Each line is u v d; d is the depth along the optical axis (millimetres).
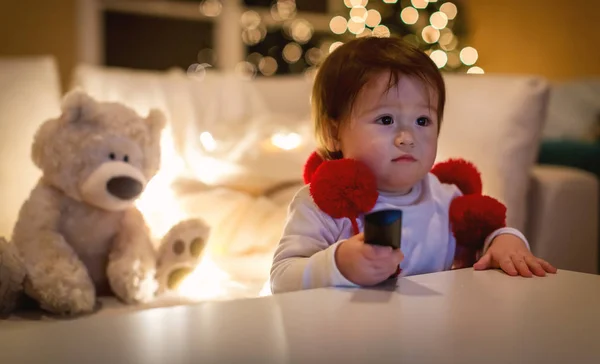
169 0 3670
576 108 3205
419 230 965
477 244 1013
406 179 915
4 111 1762
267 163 1897
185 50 3758
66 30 3205
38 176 1747
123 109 1347
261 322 537
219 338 491
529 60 4008
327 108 975
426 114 929
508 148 1579
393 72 916
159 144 1396
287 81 2217
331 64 992
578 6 3703
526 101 1604
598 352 474
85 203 1257
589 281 739
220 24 3797
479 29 4293
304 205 939
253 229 1608
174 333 503
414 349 474
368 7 3496
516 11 4062
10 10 3041
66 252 1193
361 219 926
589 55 3664
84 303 1134
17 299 1148
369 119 912
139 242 1273
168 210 1631
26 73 1832
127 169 1251
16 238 1209
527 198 1727
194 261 1307
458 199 1031
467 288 688
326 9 4117
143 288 1227
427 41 3438
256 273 1442
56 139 1239
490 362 450
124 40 3564
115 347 466
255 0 3850
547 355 467
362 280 708
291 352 465
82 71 2088
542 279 754
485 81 1670
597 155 2535
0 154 1726
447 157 1604
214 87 2141
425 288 688
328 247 835
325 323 537
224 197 1712
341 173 862
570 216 1735
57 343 474
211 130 2037
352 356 457
